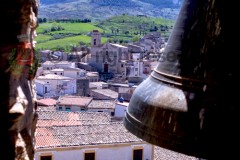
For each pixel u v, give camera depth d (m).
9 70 4.46
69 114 30.92
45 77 70.75
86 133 27.78
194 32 4.83
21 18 4.48
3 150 4.43
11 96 4.45
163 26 192.75
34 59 5.29
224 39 4.57
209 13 4.73
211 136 4.27
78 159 26.28
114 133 28.55
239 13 4.56
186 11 5.07
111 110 48.31
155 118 4.71
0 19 4.45
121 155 27.78
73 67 87.56
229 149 4.18
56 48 128.25
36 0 5.28
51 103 53.56
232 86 4.40
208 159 4.25
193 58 4.74
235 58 4.48
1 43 4.46
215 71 4.53
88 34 166.62
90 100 51.56
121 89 65.81
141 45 101.75
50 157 25.38
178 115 4.51
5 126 4.43
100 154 27.08
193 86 4.60
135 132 5.01
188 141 4.36
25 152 4.71
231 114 4.28
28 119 4.94
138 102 5.17
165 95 4.75
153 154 28.92
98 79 85.94
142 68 79.31
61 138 26.52
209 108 4.38
